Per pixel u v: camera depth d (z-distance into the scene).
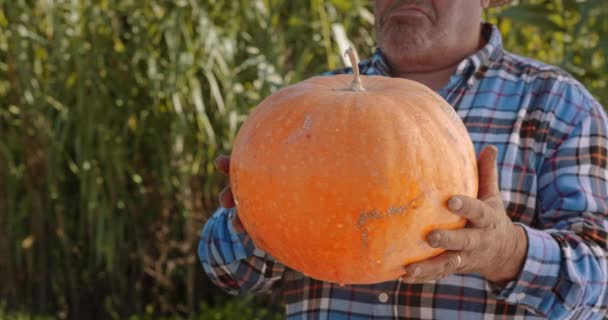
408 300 1.70
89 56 4.14
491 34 1.89
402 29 1.87
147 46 4.09
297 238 1.18
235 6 4.12
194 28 4.14
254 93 4.11
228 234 1.82
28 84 4.16
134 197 4.39
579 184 1.62
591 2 2.94
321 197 1.14
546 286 1.49
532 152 1.71
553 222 1.65
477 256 1.25
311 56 4.13
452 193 1.17
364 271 1.19
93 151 4.25
